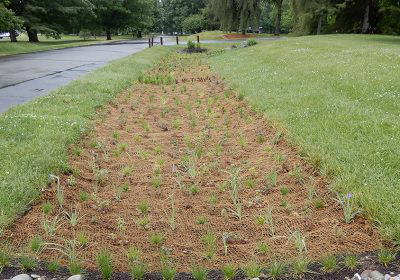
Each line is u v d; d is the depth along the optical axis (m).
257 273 2.73
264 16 75.75
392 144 4.95
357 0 34.44
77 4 42.44
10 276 2.70
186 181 4.45
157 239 3.20
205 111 8.07
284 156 5.00
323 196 3.92
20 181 4.06
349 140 5.22
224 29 41.06
